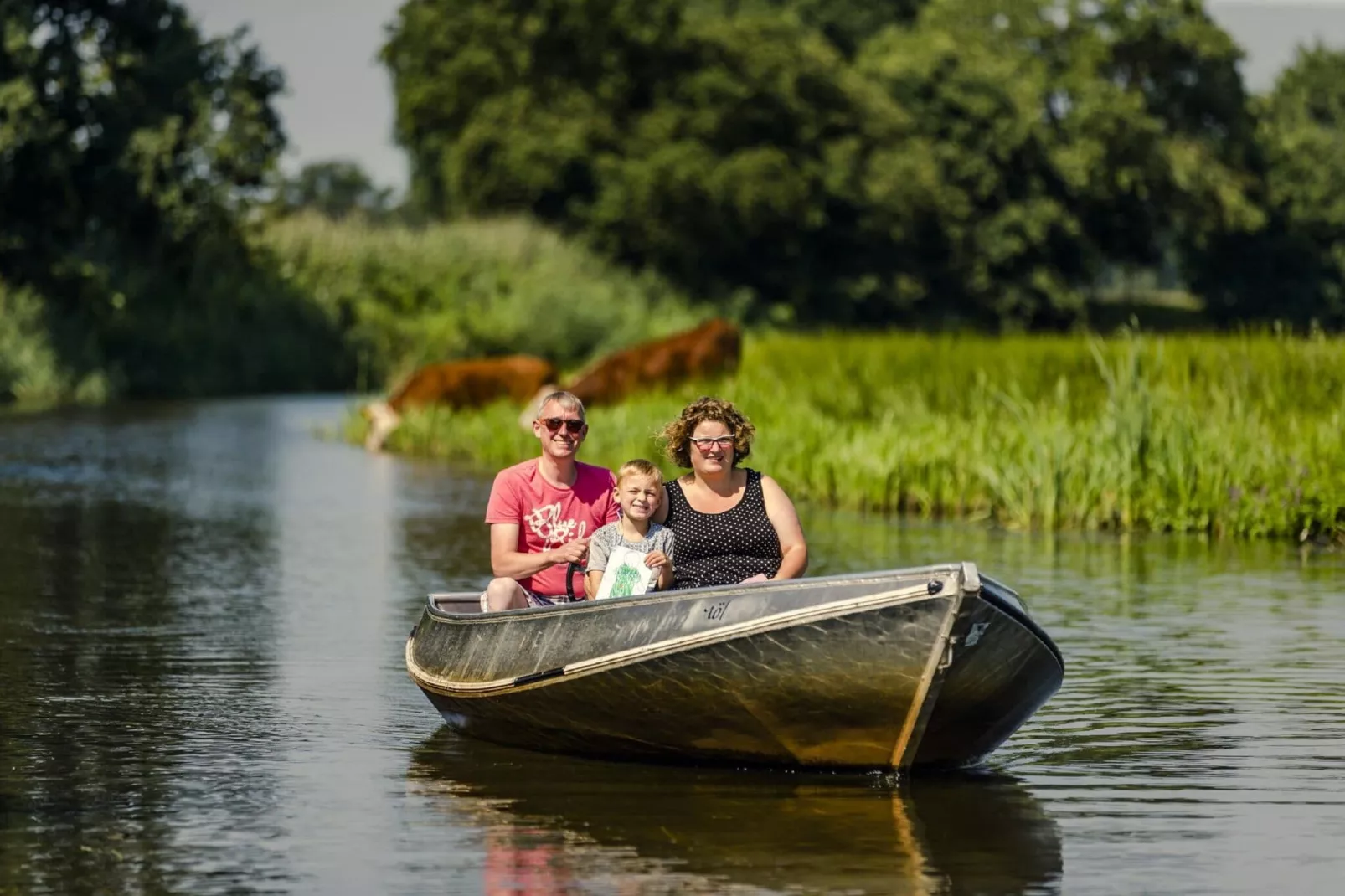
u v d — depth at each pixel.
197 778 15.33
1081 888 12.23
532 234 110.12
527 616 16.17
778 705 14.97
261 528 36.03
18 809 14.24
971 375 47.31
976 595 14.18
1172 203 165.12
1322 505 34.00
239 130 102.12
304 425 73.00
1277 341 43.06
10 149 91.50
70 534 34.78
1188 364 41.88
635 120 137.50
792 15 171.50
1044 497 36.31
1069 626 23.48
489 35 137.62
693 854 12.98
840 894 12.05
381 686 19.53
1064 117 163.25
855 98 146.00
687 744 15.54
